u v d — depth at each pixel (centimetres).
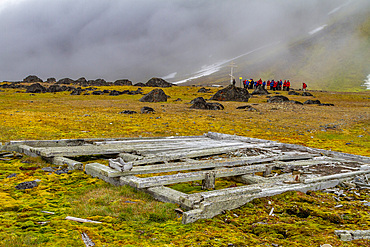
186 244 359
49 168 709
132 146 913
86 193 544
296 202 549
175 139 1122
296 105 3450
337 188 667
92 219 423
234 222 447
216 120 2094
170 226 416
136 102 3597
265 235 411
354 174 732
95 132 1360
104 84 7744
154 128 1605
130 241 362
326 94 5750
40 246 331
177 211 465
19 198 505
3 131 1220
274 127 1847
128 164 610
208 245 359
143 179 566
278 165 792
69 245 338
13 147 872
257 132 1636
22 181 605
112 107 2828
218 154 972
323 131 1734
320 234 414
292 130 1747
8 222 398
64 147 849
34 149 802
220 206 474
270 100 3819
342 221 475
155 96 3709
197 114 2419
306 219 481
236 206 502
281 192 581
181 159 801
